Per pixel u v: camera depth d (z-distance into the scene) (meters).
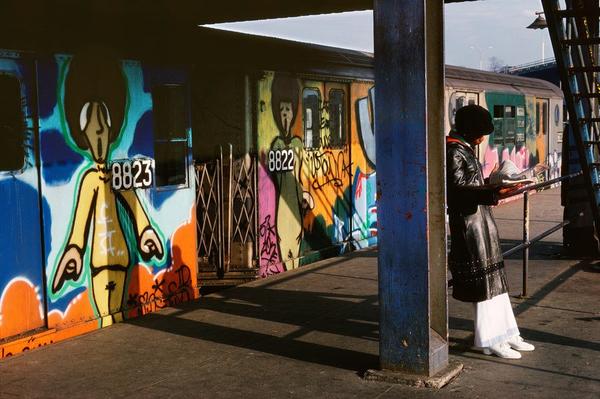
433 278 4.87
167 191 6.80
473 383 4.61
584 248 8.88
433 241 4.84
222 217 7.89
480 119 5.07
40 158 5.55
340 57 9.80
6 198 5.31
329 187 9.53
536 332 5.75
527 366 4.93
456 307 6.65
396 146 4.56
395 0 4.47
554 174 20.38
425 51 4.42
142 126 6.46
